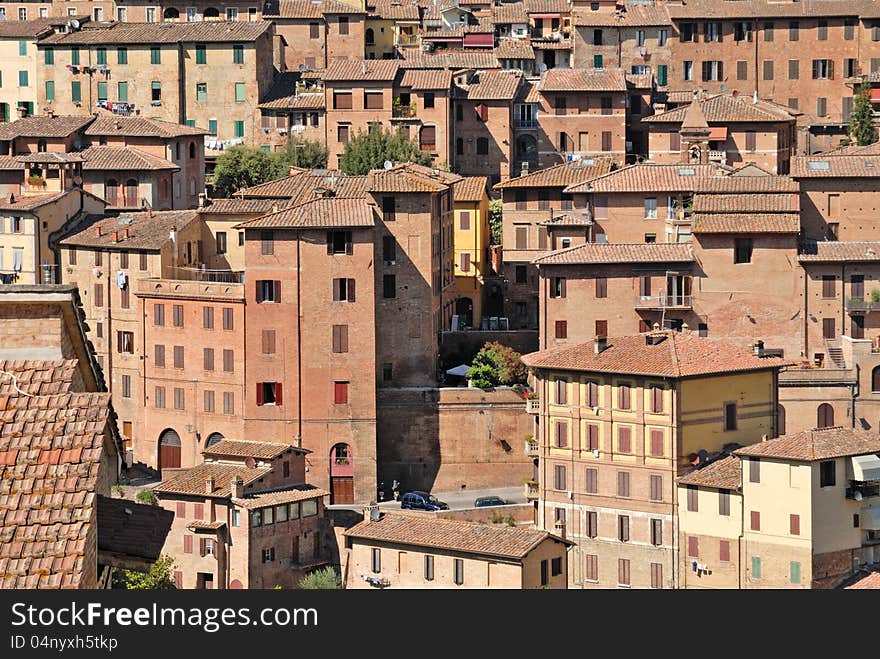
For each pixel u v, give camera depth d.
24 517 87.12
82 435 89.56
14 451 88.81
